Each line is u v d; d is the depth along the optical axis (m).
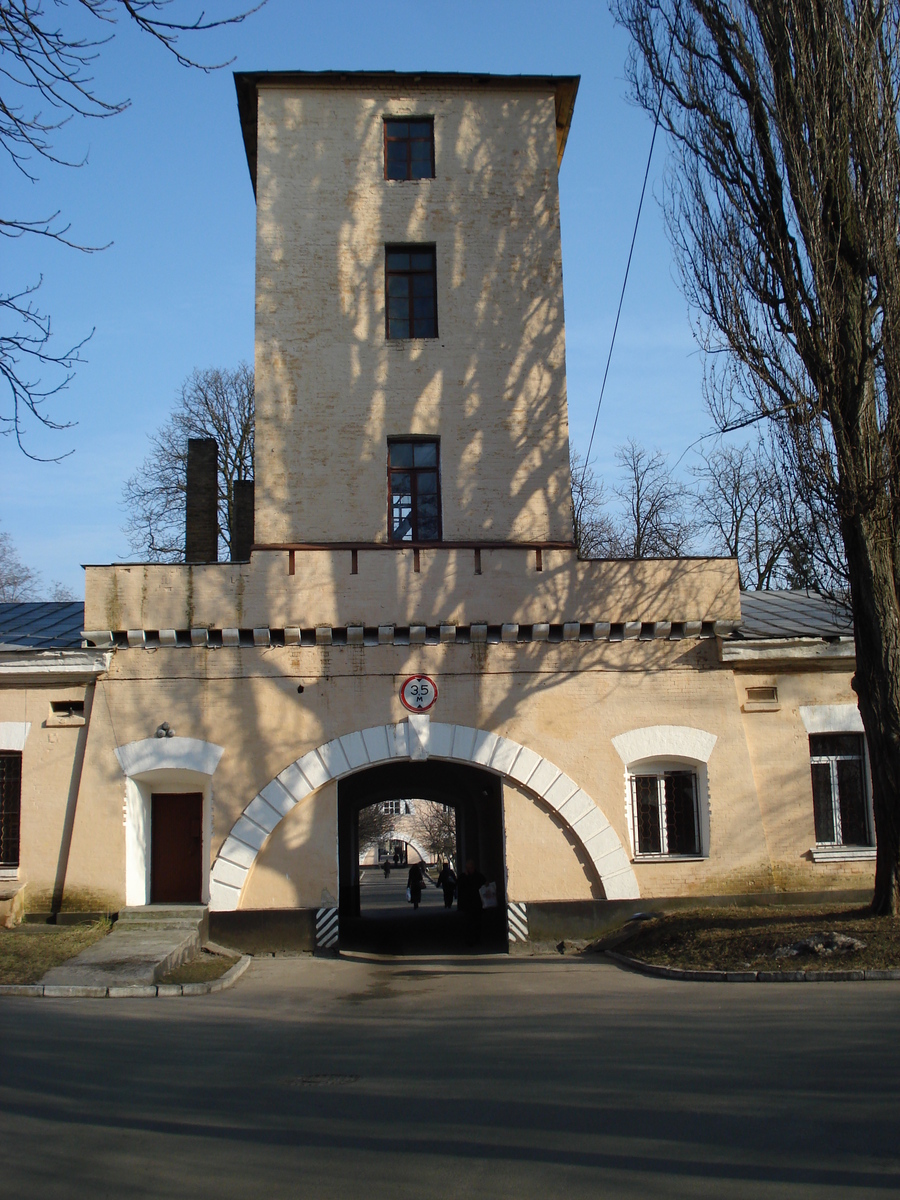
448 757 19.44
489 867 27.59
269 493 20.58
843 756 20.62
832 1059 8.83
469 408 21.27
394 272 21.98
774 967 14.03
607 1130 7.14
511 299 21.81
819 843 20.30
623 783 19.69
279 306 21.38
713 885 19.53
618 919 19.25
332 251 21.72
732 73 17.39
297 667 19.56
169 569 19.59
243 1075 9.29
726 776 19.92
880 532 16.27
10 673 19.50
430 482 21.12
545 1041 10.43
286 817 19.16
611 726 19.86
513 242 22.08
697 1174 6.20
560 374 21.56
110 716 19.36
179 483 40.28
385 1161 6.67
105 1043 10.74
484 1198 5.97
